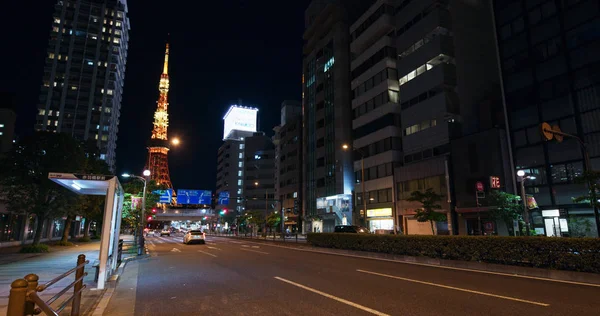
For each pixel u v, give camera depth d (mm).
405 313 6773
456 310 6949
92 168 32625
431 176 37375
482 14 41750
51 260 18672
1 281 11695
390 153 44719
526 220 23469
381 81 47938
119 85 112688
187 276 12547
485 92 39375
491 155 31422
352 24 58938
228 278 11688
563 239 11438
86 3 105562
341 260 17469
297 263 16078
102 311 7523
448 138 36625
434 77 39062
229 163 119625
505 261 13078
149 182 38094
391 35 48844
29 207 23969
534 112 29047
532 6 30062
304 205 68562
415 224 39406
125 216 33906
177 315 7094
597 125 25062
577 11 26938
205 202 67625
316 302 7820
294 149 80000
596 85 25344
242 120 152750
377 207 45969
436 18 39812
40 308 3812
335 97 58969
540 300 7777
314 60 67562
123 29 112125
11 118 55969
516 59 30828
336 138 57438
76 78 100125
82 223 63125
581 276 10438
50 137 24375
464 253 14625
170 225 138500
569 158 26375
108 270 12062
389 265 15008
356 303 7656
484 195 28312
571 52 27078
